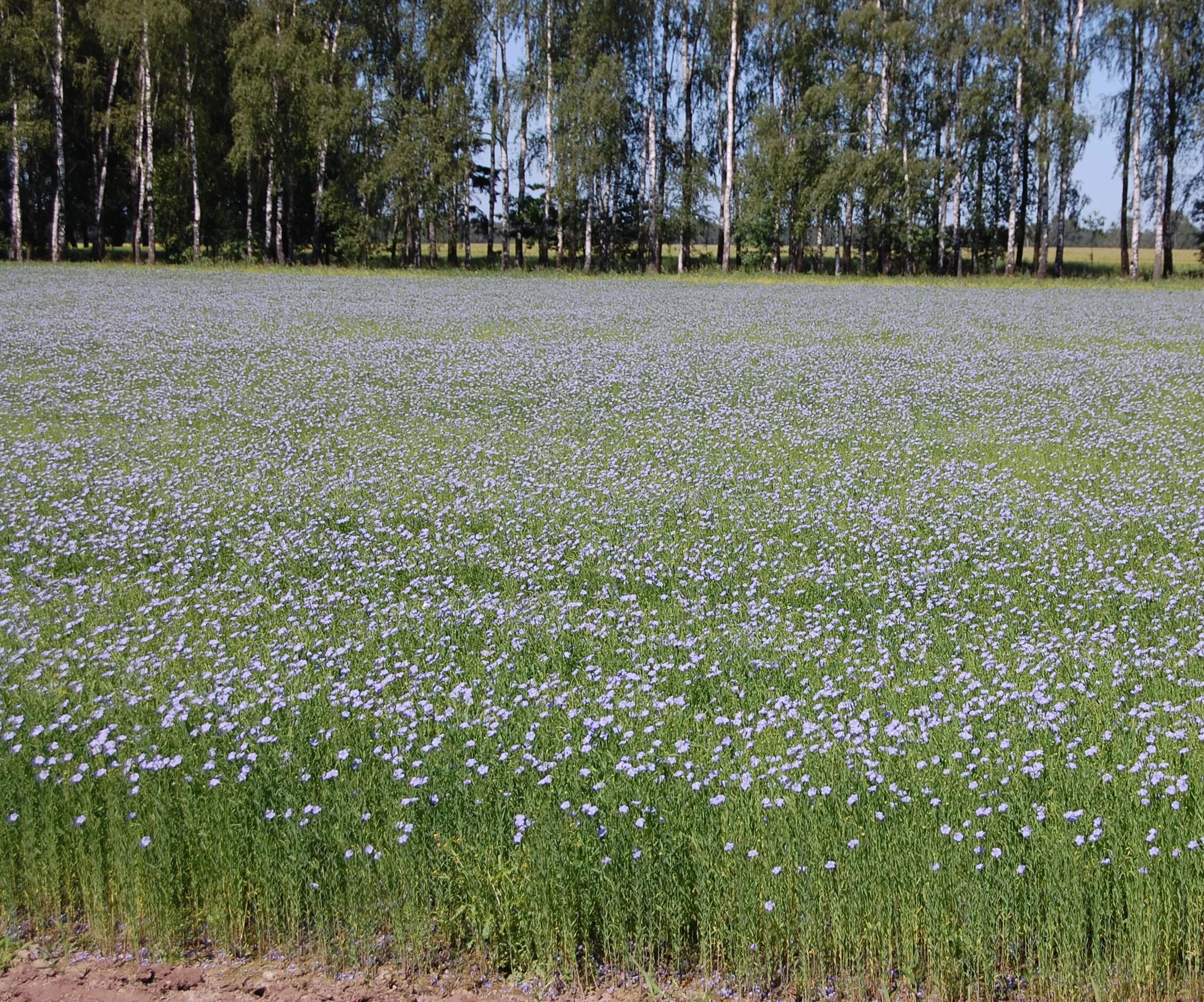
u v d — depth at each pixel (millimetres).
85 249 74062
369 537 11836
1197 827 5539
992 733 6578
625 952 5336
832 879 5324
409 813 5719
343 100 58094
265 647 8523
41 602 9594
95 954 5547
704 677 7902
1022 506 13078
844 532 11945
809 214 61531
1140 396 21172
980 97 59188
